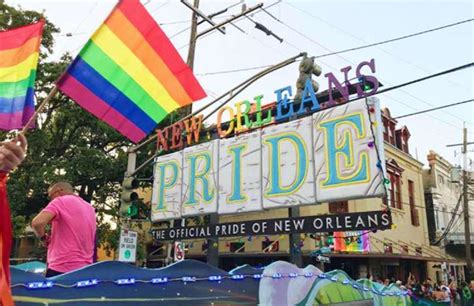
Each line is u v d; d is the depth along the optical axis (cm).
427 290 1769
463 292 2062
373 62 824
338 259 1947
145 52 349
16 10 1611
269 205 877
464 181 2658
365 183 754
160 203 1096
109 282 305
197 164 1037
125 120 339
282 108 941
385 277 2064
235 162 961
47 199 1689
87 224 375
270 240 1914
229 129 1028
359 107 793
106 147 1892
